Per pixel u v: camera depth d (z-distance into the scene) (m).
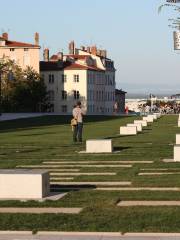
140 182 19.89
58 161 27.62
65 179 21.23
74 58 161.50
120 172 22.80
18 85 133.88
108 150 31.69
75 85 157.12
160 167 24.25
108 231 12.48
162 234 12.12
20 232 12.56
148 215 13.96
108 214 14.20
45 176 17.22
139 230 12.46
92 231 12.50
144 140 41.72
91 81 161.00
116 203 15.81
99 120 87.06
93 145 31.89
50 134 52.44
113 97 180.75
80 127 41.53
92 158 28.59
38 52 152.12
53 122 81.06
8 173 17.03
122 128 50.09
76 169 24.27
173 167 24.14
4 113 125.56
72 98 156.62
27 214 14.43
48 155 30.80
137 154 30.14
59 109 157.50
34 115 109.81
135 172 22.62
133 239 11.73
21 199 16.72
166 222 13.15
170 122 75.94
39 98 138.38
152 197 16.66
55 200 16.47
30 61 152.25
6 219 13.80
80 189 18.77
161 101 170.00
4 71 133.12
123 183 19.95
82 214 14.27
